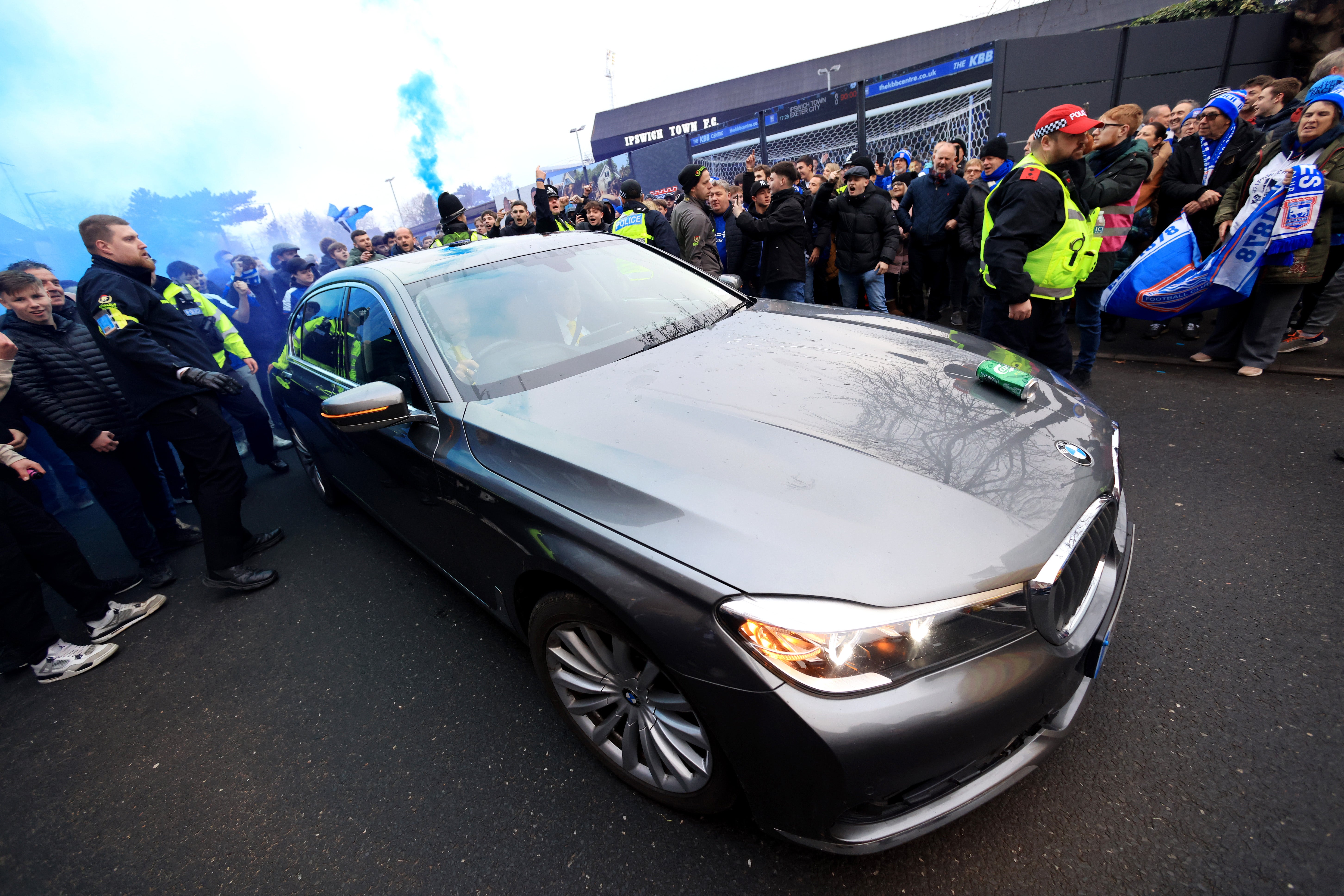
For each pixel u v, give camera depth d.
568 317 2.39
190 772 2.11
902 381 1.84
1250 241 3.57
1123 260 5.10
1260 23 7.57
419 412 2.10
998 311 3.39
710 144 13.92
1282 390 3.57
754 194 5.12
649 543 1.36
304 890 1.63
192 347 3.07
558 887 1.53
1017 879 1.39
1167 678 1.83
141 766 2.18
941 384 1.83
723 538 1.30
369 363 2.47
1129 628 2.04
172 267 6.00
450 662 2.40
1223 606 2.07
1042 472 1.46
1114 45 7.80
